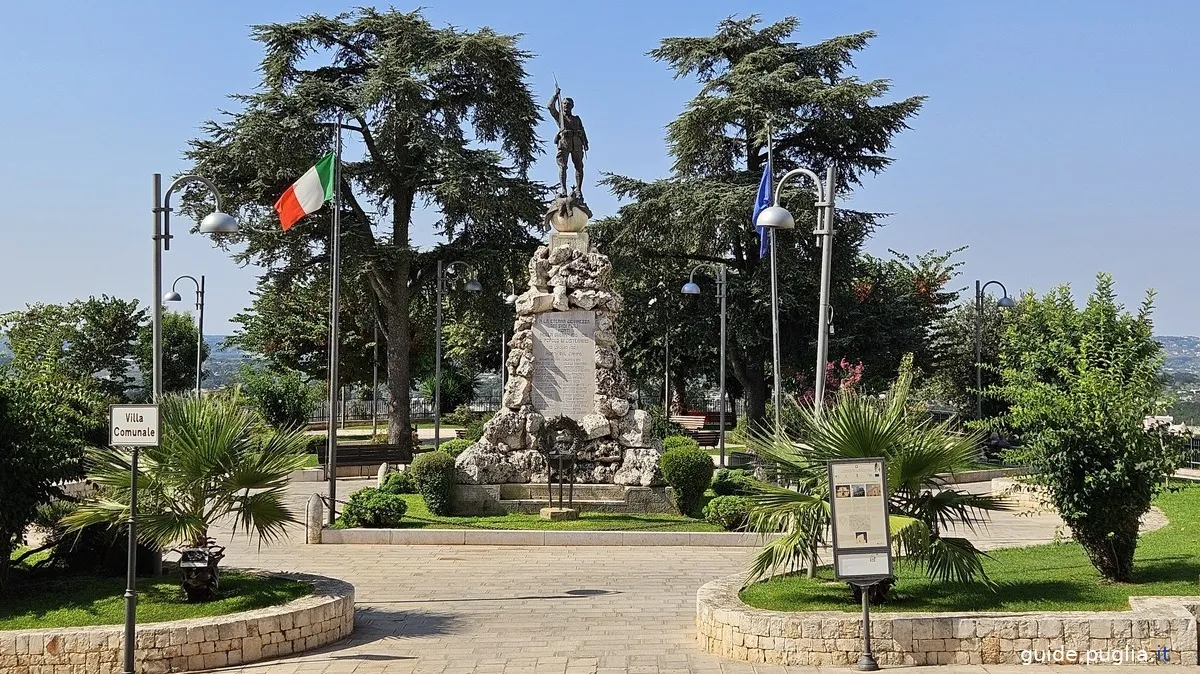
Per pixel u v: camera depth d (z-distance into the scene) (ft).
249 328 198.70
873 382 152.05
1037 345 55.98
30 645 40.96
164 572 55.01
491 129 142.82
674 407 198.90
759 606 43.42
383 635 46.93
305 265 136.98
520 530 73.15
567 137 87.40
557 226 86.89
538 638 45.93
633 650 43.34
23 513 48.47
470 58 134.92
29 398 49.52
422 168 135.85
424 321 171.73
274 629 43.06
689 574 62.23
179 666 41.11
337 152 83.71
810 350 149.89
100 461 47.70
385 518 75.05
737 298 146.72
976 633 39.58
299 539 75.25
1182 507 76.33
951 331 158.92
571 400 83.51
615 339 85.35
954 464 43.91
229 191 130.62
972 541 73.20
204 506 48.29
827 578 48.83
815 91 136.98
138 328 181.27
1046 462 48.55
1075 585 47.06
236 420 48.73
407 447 129.80
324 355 196.44
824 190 62.59
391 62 131.85
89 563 54.34
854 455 43.98
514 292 147.64
